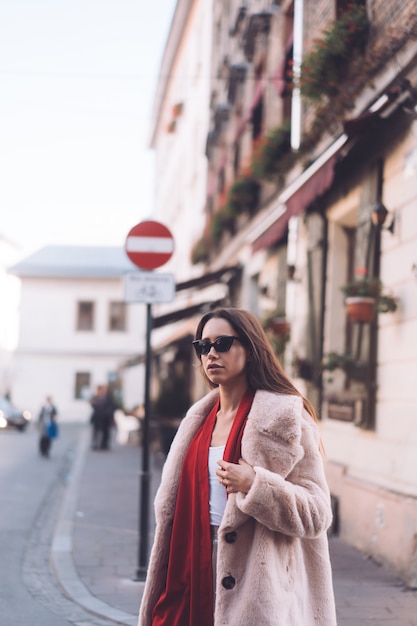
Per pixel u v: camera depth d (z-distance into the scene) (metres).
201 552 3.18
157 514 3.39
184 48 34.31
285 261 14.01
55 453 26.03
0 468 20.28
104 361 54.91
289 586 3.07
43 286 55.12
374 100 9.12
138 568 8.05
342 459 10.34
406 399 8.37
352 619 6.40
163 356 34.97
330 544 9.59
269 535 3.06
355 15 10.03
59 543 10.01
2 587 7.91
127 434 30.73
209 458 3.25
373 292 9.04
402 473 8.34
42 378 54.69
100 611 6.83
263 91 16.53
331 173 9.68
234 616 3.00
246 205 17.80
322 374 11.43
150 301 8.34
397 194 8.77
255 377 3.28
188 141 32.72
